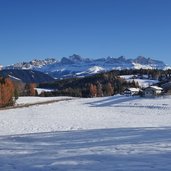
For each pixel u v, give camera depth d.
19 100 138.12
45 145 20.42
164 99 116.31
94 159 14.33
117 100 127.69
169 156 14.27
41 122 51.59
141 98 126.75
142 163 13.06
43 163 14.06
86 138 22.45
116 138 21.39
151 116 67.12
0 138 25.84
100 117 64.94
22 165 13.96
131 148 16.81
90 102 129.12
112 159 14.15
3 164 14.41
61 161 14.23
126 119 58.78
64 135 25.09
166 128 29.66
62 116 68.69
